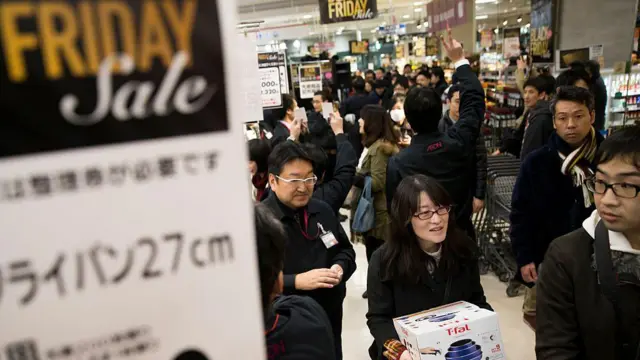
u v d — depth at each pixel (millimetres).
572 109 2205
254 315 640
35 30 501
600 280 1300
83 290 550
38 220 522
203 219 599
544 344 1403
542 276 1438
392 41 26062
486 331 1562
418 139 2766
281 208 2080
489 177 4148
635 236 1249
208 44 584
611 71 5039
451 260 1808
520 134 4598
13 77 496
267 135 4469
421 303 1831
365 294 4176
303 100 7523
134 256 568
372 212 3295
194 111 583
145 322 582
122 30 539
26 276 525
